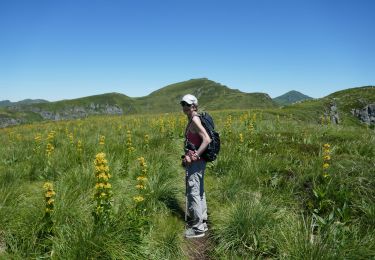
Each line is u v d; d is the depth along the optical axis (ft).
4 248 15.85
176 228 19.36
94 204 19.69
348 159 27.73
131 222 17.26
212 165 28.91
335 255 14.78
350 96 323.37
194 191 19.53
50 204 16.97
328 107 207.00
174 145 37.73
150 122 74.13
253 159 29.04
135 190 23.22
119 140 39.50
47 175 26.84
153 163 28.35
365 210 18.89
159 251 16.93
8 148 38.65
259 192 23.15
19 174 25.85
